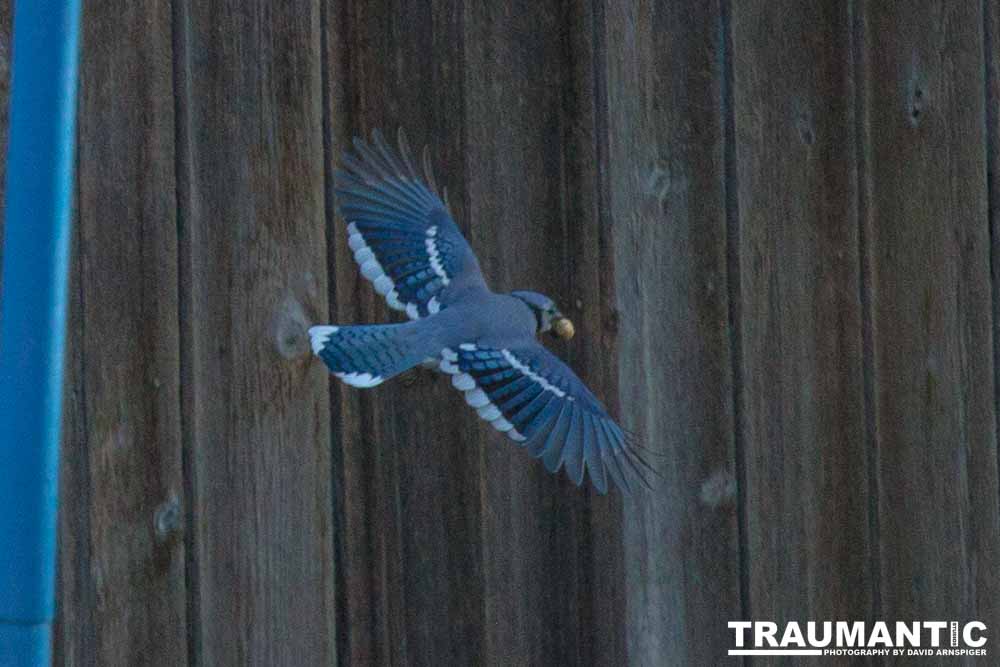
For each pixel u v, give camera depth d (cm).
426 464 818
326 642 788
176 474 741
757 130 957
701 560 927
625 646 891
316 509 784
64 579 707
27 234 444
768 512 959
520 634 850
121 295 726
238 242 762
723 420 936
